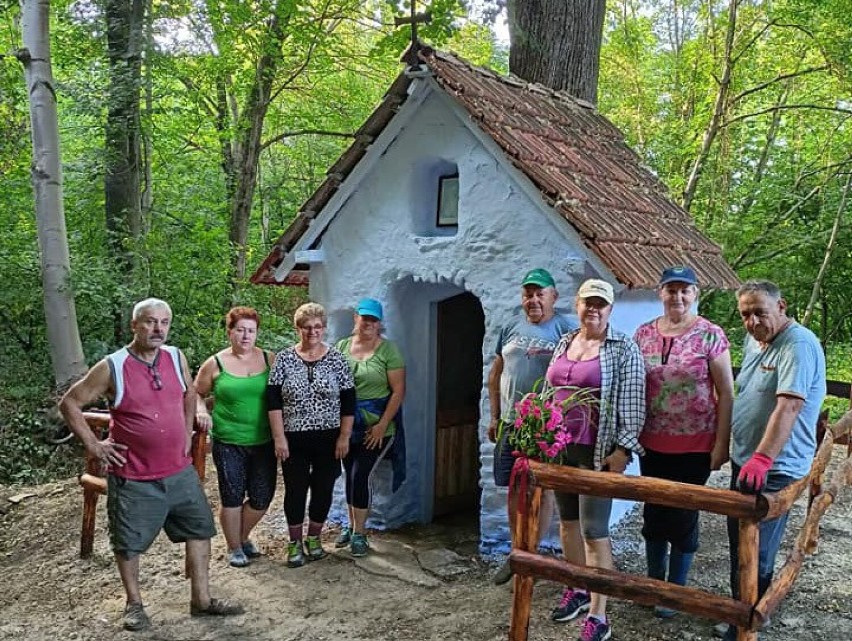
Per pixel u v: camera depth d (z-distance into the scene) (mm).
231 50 11938
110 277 10008
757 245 12266
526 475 3725
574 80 8820
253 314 5426
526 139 5652
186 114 13352
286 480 5449
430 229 6105
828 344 13211
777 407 3662
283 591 5086
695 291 4289
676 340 4254
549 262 5230
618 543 5617
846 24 11141
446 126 5684
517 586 3779
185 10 10688
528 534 3760
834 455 7996
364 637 4441
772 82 11883
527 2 8812
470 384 6840
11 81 10711
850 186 11859
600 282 4273
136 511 4477
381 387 5723
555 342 4883
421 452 6477
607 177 6078
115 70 10336
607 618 4426
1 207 11180
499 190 5457
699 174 12102
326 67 13180
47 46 8953
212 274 11398
